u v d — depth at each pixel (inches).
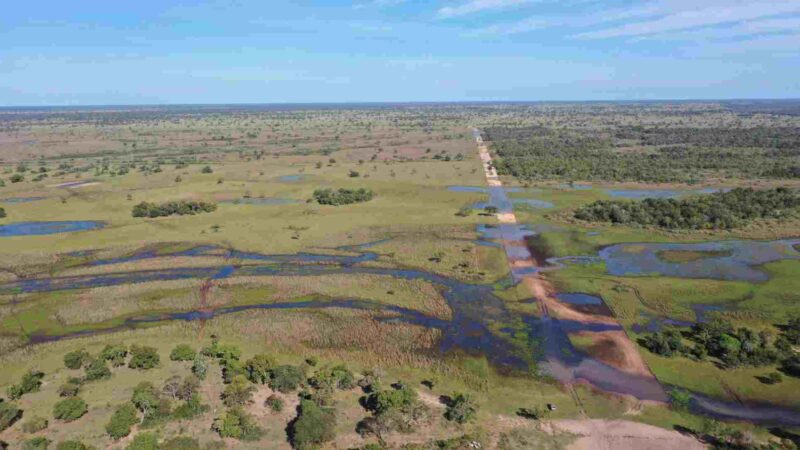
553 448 1434.5
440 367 1862.7
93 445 1422.2
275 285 2564.0
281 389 1681.8
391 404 1546.5
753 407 1611.7
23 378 1691.7
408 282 2603.3
